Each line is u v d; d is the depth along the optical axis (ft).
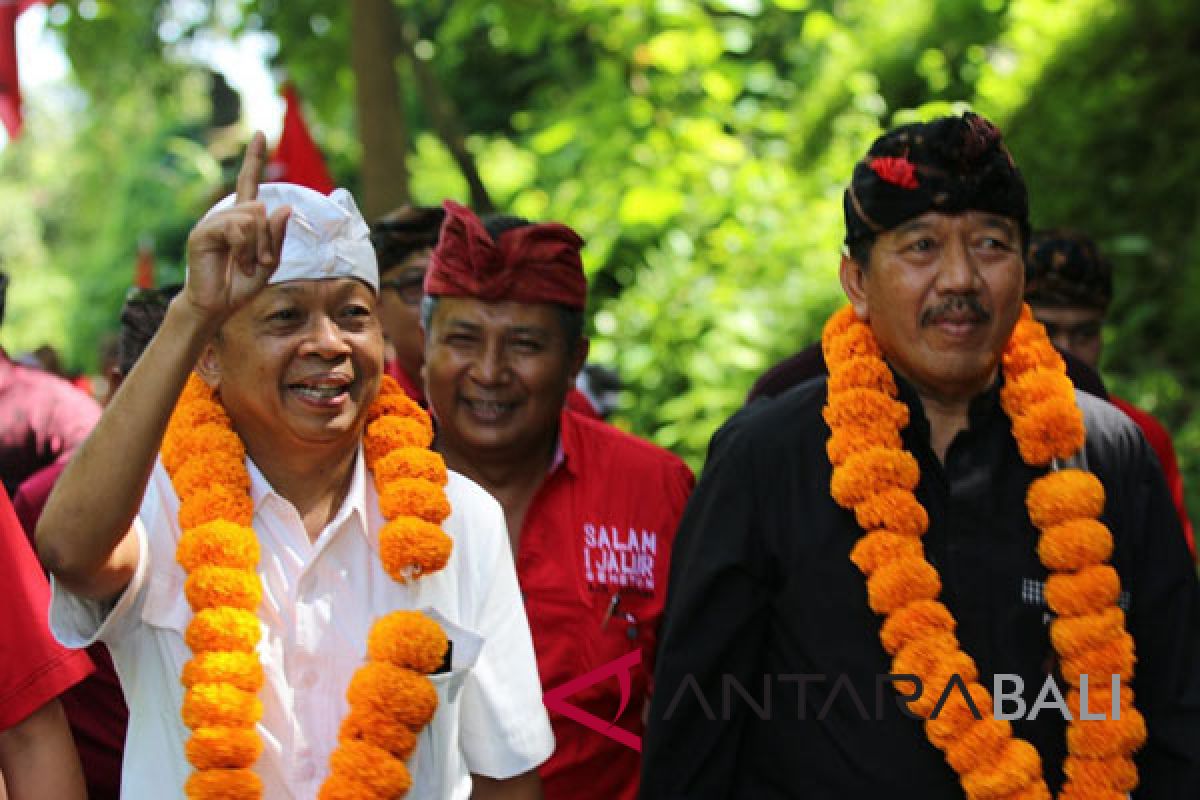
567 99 40.98
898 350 10.83
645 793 10.80
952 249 10.57
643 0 31.53
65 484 9.11
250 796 9.37
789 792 10.66
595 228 35.14
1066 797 10.36
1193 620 10.91
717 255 33.37
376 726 9.61
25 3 23.97
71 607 9.62
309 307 9.68
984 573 10.64
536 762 10.59
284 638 9.90
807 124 37.99
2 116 24.04
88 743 12.82
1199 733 10.59
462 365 13.82
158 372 9.08
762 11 41.22
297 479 10.14
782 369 13.53
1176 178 30.48
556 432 14.39
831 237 32.55
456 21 32.78
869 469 10.50
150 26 38.19
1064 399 10.85
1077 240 16.33
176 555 9.75
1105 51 32.14
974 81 36.60
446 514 10.18
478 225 13.80
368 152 26.89
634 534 14.05
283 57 33.27
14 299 84.74
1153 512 11.01
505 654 10.59
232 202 9.41
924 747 10.31
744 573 10.77
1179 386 27.71
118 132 69.72
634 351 32.07
